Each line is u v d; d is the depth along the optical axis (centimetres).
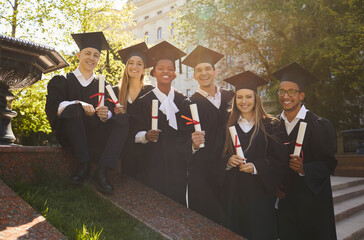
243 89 341
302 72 362
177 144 350
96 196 296
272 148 325
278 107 1583
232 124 345
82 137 306
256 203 315
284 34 1547
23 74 409
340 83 1542
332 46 1344
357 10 1462
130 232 254
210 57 411
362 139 1487
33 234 197
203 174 363
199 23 1709
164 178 357
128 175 379
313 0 1393
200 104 392
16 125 1364
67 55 1417
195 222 293
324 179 327
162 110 363
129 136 361
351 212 593
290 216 339
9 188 254
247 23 1622
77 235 219
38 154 308
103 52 1390
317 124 340
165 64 383
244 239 286
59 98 319
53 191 290
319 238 324
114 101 327
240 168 306
